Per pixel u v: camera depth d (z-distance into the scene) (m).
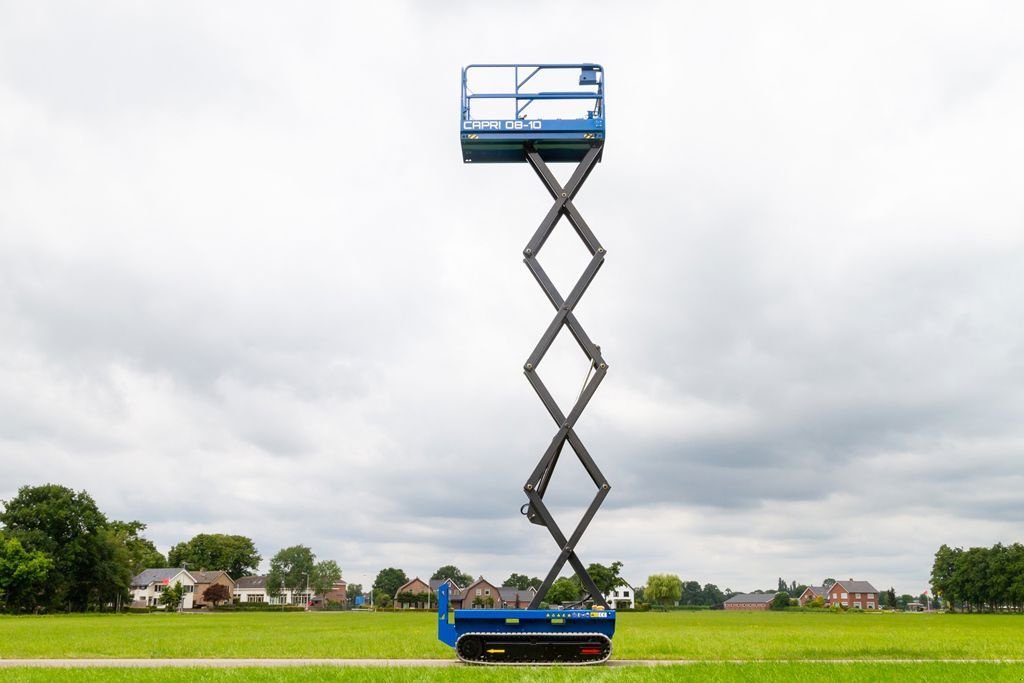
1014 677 22.50
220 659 30.06
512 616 27.64
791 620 108.81
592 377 29.17
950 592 195.00
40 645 38.59
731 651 34.66
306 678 21.84
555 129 30.41
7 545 115.69
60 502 126.25
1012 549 184.38
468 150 30.98
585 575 28.31
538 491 28.94
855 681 21.53
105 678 22.14
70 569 125.50
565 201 30.17
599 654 27.09
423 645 39.72
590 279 29.77
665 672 23.41
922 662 26.66
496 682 20.88
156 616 115.31
